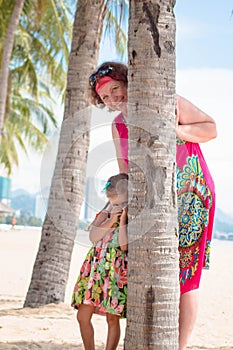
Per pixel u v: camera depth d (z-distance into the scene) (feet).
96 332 18.67
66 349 15.55
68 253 23.06
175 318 11.63
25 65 64.44
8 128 80.38
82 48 22.90
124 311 12.55
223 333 20.40
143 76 11.69
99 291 12.70
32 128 79.92
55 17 56.44
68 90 22.88
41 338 16.98
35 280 22.77
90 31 23.03
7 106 62.95
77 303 13.00
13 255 64.18
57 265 22.75
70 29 58.18
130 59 11.88
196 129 12.35
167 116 11.70
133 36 11.92
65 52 58.70
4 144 83.82
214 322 23.08
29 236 120.47
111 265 12.63
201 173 12.44
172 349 11.52
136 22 11.93
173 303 11.58
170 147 11.64
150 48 11.76
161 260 11.49
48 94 81.05
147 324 11.47
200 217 12.36
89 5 23.00
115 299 12.56
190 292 12.28
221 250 92.48
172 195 11.63
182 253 12.29
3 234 123.95
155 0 11.91
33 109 79.41
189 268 12.29
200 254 12.33
